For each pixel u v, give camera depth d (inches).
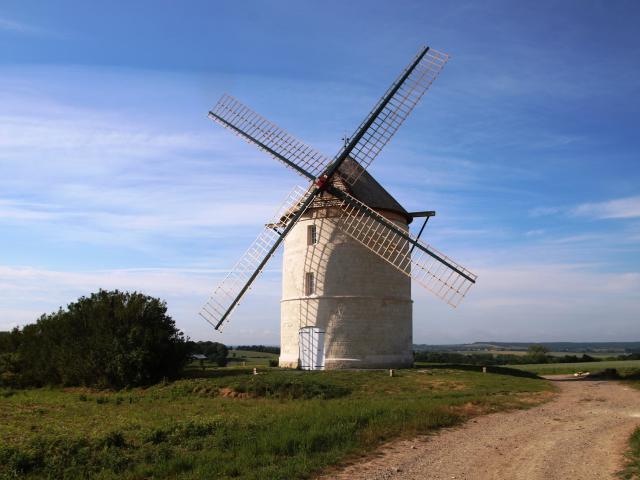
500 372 1460.4
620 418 786.8
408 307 1464.1
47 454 510.9
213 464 498.3
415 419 688.4
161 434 607.2
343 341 1375.5
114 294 1417.3
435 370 1311.5
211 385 1091.9
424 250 1373.0
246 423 658.8
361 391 1050.1
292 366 1423.5
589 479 484.1
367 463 524.7
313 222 1453.0
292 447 558.3
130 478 467.2
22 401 1024.9
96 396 1110.4
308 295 1432.1
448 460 538.3
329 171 1408.7
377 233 1395.2
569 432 676.7
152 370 1269.7
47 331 1429.6
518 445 604.1
